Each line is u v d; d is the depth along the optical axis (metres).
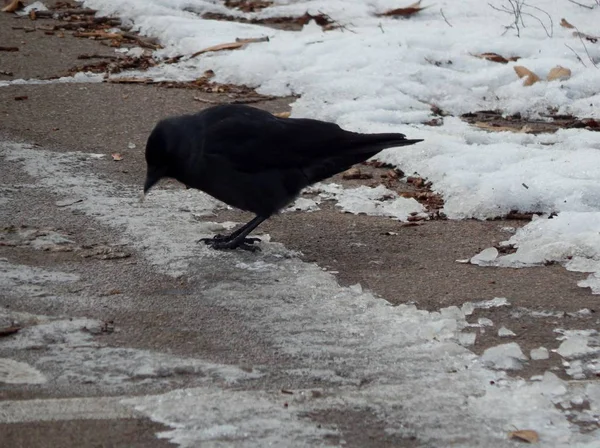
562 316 11.72
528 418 9.48
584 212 14.59
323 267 13.11
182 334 11.02
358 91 19.89
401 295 12.27
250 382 10.03
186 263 12.99
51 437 8.94
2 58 21.88
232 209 15.16
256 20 25.11
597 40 22.80
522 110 19.70
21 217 14.18
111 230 13.95
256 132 13.38
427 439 9.12
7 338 10.72
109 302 11.75
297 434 9.10
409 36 22.34
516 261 13.36
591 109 19.64
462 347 10.84
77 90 20.08
